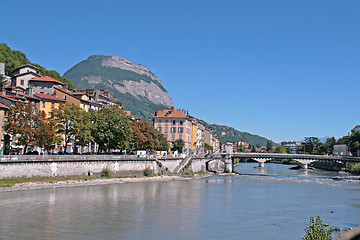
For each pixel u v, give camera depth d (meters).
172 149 162.88
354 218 57.34
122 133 98.31
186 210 60.03
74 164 84.88
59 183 77.56
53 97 100.44
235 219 54.72
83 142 88.50
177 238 43.62
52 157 79.38
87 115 93.00
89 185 81.88
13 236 41.59
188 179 112.88
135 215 54.53
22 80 120.75
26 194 65.75
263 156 150.62
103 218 51.53
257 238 44.72
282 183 107.31
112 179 91.31
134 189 80.88
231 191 85.56
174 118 169.62
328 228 50.31
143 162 106.06
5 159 70.31
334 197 78.69
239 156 149.88
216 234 46.00
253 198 75.38
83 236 42.78
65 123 89.31
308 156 149.25
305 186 99.62
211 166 172.75
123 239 42.41
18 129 75.12
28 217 49.94
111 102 139.00
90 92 127.88
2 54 153.62
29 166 74.81
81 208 57.25
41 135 77.50
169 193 77.75
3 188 66.56
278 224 52.16
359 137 184.12
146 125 128.25
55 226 46.28
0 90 90.31
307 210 63.22
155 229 47.19
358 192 87.38
